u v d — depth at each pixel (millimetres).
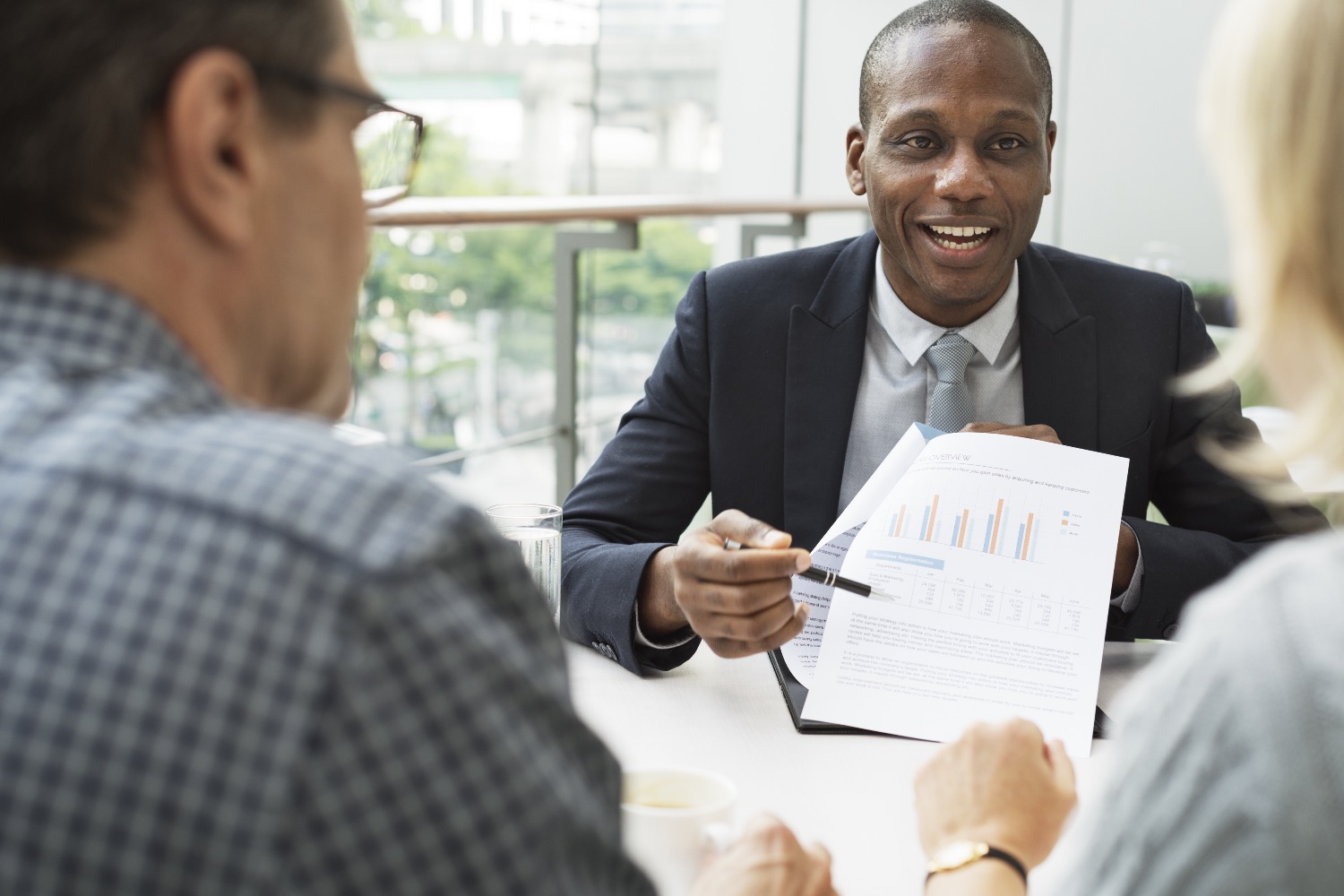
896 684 1026
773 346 1484
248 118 491
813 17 5406
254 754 399
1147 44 4910
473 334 3143
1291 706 470
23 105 448
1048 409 1447
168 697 402
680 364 1513
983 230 1381
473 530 461
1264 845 474
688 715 1054
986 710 1004
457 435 3047
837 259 1521
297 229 520
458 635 435
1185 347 1488
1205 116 540
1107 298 1497
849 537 1127
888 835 839
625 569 1188
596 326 3445
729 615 1080
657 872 733
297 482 438
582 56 4316
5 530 423
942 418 1422
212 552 418
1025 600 1050
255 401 542
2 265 470
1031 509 1089
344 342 577
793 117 5477
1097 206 5059
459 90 3600
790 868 672
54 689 404
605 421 2812
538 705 462
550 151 4129
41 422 449
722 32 5438
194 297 495
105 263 476
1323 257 495
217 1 476
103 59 451
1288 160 494
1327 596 486
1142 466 1464
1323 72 488
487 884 428
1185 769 501
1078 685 1012
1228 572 1272
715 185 5520
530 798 441
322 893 403
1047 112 1416
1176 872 500
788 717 1049
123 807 397
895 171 1386
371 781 409
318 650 409
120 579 415
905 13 1432
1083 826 570
